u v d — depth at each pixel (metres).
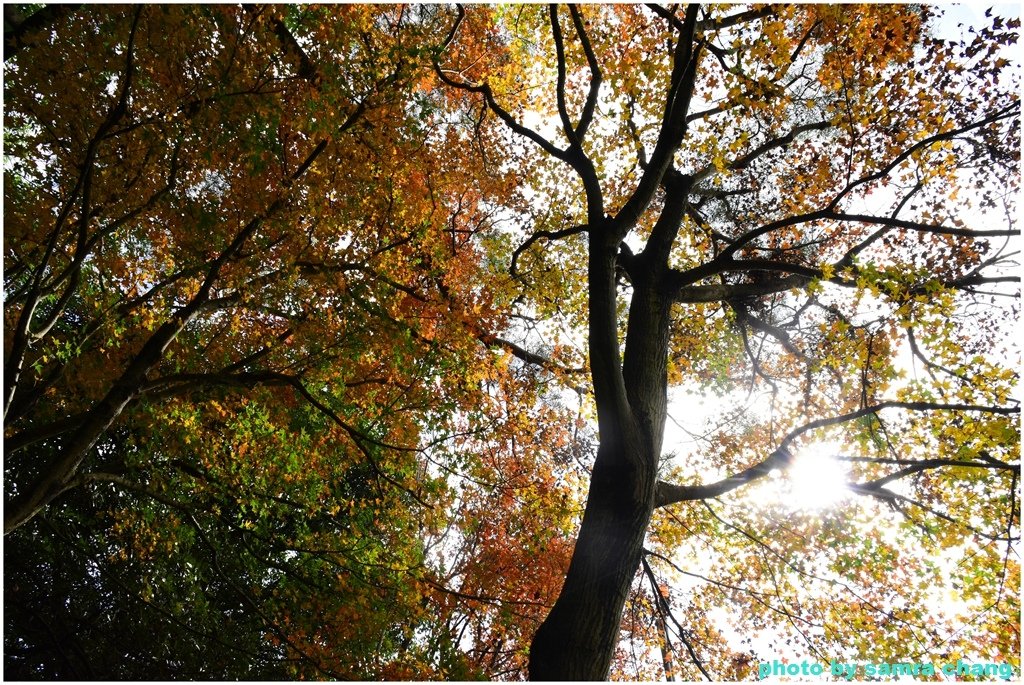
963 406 7.48
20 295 8.78
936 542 9.90
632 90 10.70
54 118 8.61
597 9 12.24
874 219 7.85
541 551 11.21
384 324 8.91
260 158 7.66
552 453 11.88
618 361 7.16
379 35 9.89
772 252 12.11
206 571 12.00
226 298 8.52
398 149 9.52
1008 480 9.17
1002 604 9.69
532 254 11.80
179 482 9.23
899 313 7.29
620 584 6.39
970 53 9.16
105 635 11.91
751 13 9.86
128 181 8.66
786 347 12.06
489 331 11.12
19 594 11.30
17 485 11.72
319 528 11.59
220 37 7.88
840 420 7.84
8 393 7.15
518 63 12.99
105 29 7.77
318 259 8.96
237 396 9.27
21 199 8.84
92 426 7.62
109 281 9.80
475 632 14.72
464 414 10.42
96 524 11.89
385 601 10.48
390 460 10.07
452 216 11.95
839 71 9.46
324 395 9.60
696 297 8.91
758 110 9.98
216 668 11.59
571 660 6.00
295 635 10.25
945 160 8.86
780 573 11.47
